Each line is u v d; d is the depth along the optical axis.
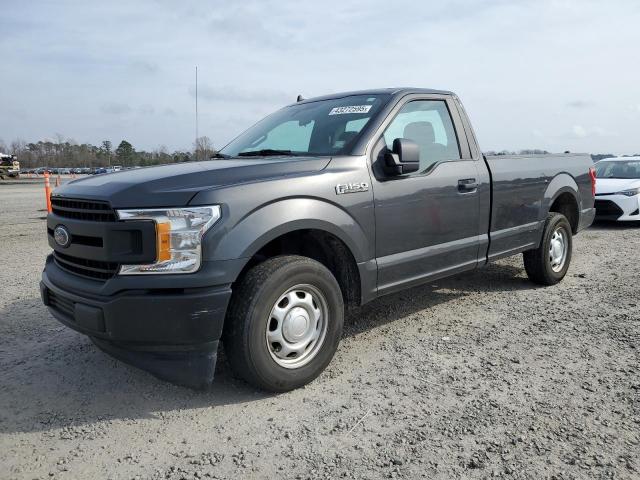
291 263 3.36
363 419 3.06
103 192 3.18
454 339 4.36
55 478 2.55
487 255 5.01
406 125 4.36
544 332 4.49
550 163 5.91
